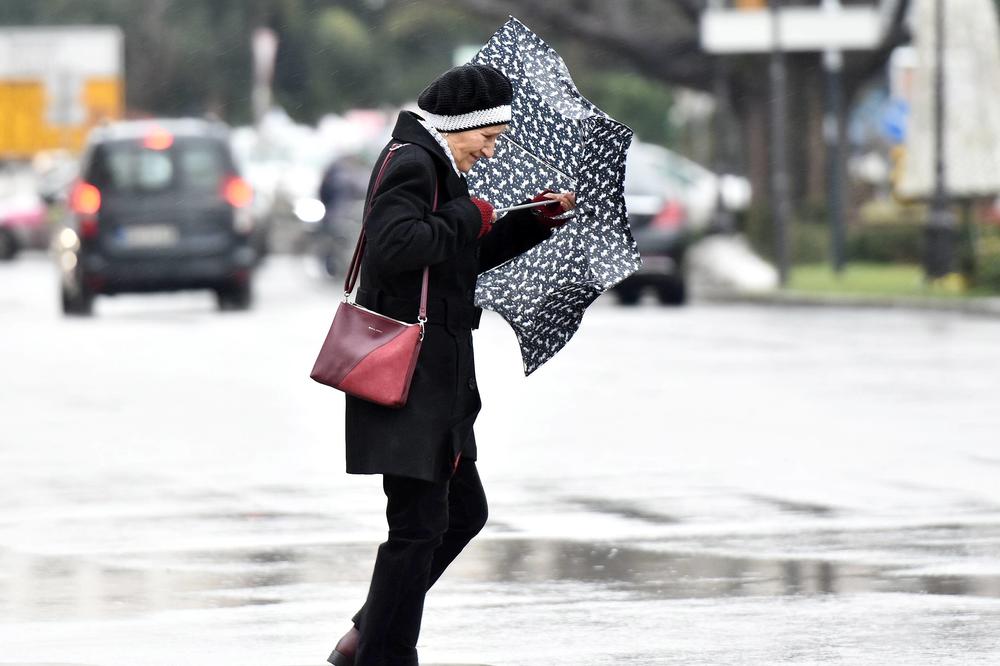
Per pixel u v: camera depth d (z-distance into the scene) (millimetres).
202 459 31250
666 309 66875
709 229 103500
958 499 26578
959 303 63344
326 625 19422
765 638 18672
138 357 49062
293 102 192125
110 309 69562
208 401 39344
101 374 44812
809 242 88312
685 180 111250
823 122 98625
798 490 27484
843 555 22750
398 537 15953
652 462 30266
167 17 189375
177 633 19094
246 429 34969
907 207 93500
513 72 17094
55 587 21312
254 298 71312
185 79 188125
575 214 17000
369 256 15867
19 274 97062
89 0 190125
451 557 16781
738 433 33500
